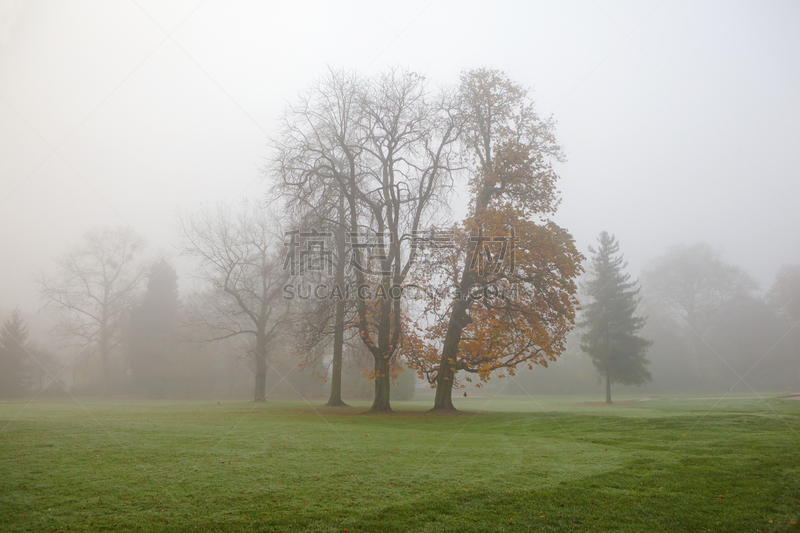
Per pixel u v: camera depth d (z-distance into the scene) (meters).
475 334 21.22
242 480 8.17
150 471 8.66
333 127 24.84
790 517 6.54
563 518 6.63
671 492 7.57
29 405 27.88
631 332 41.97
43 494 7.17
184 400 46.97
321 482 8.14
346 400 46.44
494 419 19.61
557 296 22.14
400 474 8.74
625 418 16.55
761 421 13.73
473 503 7.15
